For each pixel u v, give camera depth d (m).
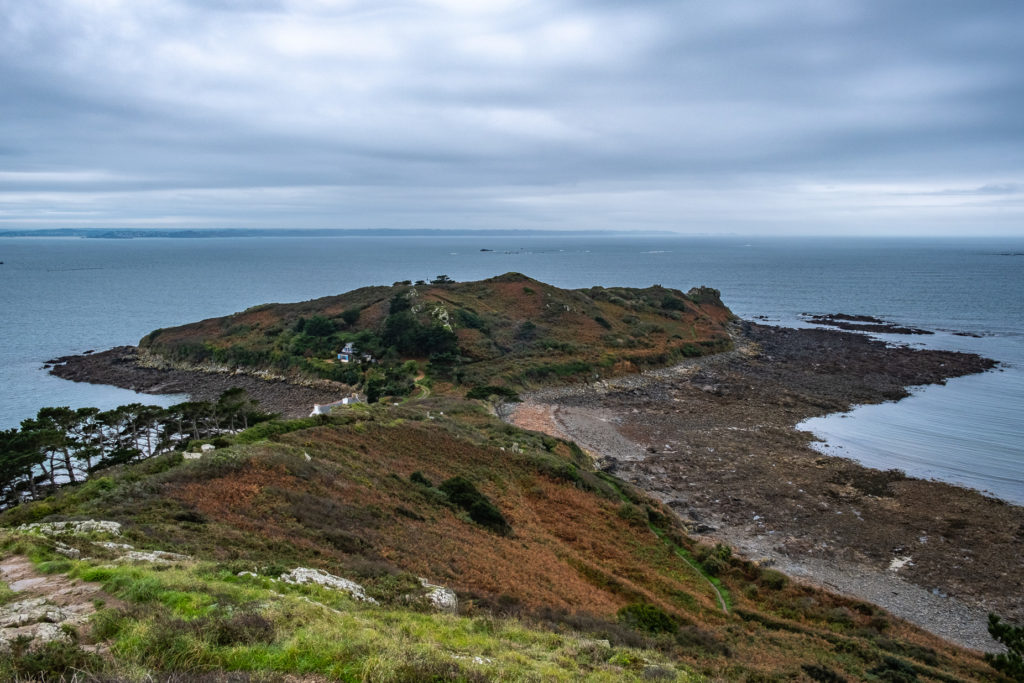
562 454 58.75
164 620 12.73
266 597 15.63
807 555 42.12
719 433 71.44
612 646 20.55
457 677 12.34
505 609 22.44
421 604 19.92
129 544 19.45
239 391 66.00
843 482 55.06
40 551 17.08
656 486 55.03
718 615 31.77
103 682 10.20
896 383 92.38
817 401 84.25
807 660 25.25
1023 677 26.81
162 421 58.88
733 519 48.00
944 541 43.78
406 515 32.31
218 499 27.09
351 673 11.85
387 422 52.06
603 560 36.06
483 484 43.53
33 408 81.38
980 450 62.78
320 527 26.55
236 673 11.16
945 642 31.86
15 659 10.67
